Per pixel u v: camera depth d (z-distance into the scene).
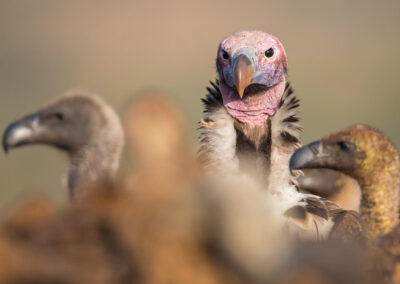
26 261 8.32
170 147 8.61
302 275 8.52
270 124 12.29
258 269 8.00
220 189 8.12
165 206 8.27
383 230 11.39
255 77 12.34
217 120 12.34
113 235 8.38
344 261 9.01
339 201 13.74
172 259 8.19
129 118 8.73
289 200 11.73
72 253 8.37
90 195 8.86
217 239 8.02
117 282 8.29
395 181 11.43
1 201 33.34
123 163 10.20
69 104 10.25
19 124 10.27
